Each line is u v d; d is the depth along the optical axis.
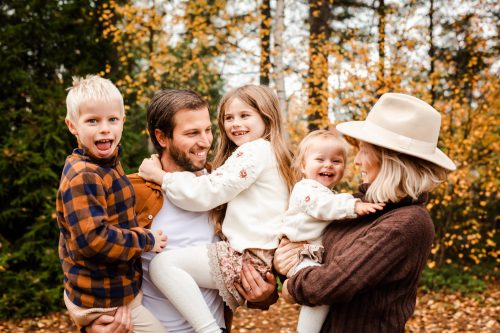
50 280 6.36
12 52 6.84
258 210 2.04
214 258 1.93
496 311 6.31
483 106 7.24
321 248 1.87
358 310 1.69
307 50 7.46
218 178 1.97
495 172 7.25
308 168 2.11
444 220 8.11
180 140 1.97
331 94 6.84
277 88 7.79
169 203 2.01
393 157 1.75
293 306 6.57
